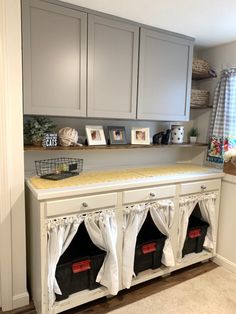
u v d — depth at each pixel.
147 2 1.75
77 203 1.62
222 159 2.61
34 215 1.67
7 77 1.60
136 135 2.42
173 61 2.35
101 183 1.80
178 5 1.78
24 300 1.81
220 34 2.35
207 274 2.25
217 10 1.85
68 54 1.84
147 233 2.21
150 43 2.19
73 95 1.90
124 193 1.82
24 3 1.65
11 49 1.59
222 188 2.40
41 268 1.56
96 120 2.36
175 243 2.16
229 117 2.55
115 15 1.98
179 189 2.11
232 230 2.30
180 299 1.91
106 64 2.00
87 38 1.89
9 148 1.66
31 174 2.03
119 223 1.83
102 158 2.46
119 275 1.87
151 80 2.25
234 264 2.29
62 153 2.25
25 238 1.79
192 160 3.02
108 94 2.05
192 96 2.66
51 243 1.56
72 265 1.69
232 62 2.55
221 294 1.98
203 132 2.89
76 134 2.05
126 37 2.06
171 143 2.62
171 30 2.27
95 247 1.91
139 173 2.22
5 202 1.68
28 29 1.68
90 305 1.82
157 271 2.09
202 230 2.36
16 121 1.66
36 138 1.91
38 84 1.76
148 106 2.27
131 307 1.81
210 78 2.80
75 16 1.83
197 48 2.79
